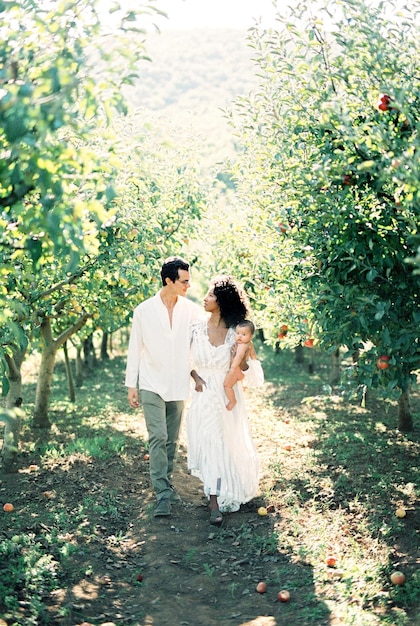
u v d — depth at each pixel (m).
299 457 8.16
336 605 4.71
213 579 5.23
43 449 8.77
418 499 6.46
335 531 5.89
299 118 6.40
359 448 8.43
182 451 8.94
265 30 7.38
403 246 5.70
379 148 5.09
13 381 8.03
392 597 4.73
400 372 5.53
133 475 7.71
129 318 10.34
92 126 3.87
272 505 6.54
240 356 6.23
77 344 12.66
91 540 5.84
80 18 3.79
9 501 6.84
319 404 11.83
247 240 9.34
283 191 7.10
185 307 6.54
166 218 9.58
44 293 7.66
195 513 6.53
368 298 5.23
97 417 11.29
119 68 3.63
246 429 6.50
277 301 8.18
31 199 4.58
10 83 3.68
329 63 6.21
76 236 3.63
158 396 6.45
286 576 5.24
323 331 6.38
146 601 4.92
